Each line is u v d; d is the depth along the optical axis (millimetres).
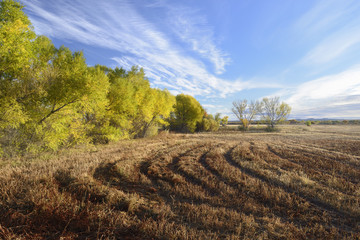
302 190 5254
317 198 4797
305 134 30156
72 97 9438
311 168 7957
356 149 13383
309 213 4008
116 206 3998
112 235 2951
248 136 26750
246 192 5219
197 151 11961
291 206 4281
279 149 13234
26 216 3137
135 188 5391
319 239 3078
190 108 33062
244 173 7039
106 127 13445
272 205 4445
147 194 4988
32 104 8594
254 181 5945
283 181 5980
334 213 4105
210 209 3965
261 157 10133
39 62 9094
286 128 47125
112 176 6215
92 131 13039
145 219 3570
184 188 5328
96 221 3277
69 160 7809
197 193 4906
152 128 22750
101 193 4434
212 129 39094
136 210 3883
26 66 7953
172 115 33375
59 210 3371
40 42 11438
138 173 6734
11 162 6848
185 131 34219
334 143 17141
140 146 13039
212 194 5148
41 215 3230
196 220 3582
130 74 20969
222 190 5289
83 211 3449
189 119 33312
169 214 3777
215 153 11188
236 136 26672
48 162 7188
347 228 3514
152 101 19203
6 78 8000
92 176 5922
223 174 6809
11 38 7020
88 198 4152
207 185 5758
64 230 2844
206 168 7980
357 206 4199
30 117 8430
